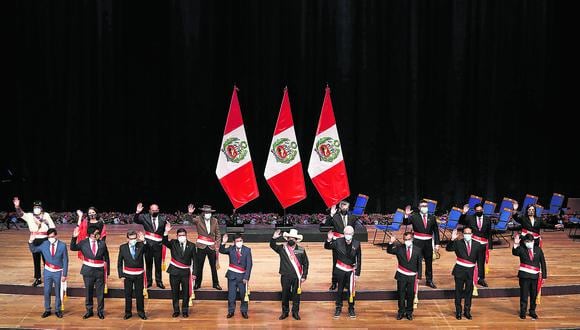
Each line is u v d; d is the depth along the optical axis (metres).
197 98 19.92
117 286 13.30
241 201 17.14
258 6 19.75
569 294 13.42
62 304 12.16
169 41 19.89
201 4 19.80
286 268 12.02
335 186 16.77
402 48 19.88
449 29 19.91
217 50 19.86
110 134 20.02
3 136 20.11
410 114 19.94
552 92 20.09
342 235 13.37
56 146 20.14
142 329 11.53
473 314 12.29
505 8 19.94
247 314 12.20
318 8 19.78
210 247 13.16
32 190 20.22
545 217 19.47
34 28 19.94
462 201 20.17
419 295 13.05
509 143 20.12
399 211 16.44
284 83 19.81
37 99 20.06
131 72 19.92
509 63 20.02
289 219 19.45
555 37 20.02
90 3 19.83
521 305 12.09
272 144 16.95
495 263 15.12
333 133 16.75
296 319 12.03
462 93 20.00
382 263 15.05
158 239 13.26
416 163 20.02
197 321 11.92
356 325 11.73
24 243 16.86
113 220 19.64
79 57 19.92
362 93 19.91
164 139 20.05
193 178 20.05
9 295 13.27
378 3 19.84
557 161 20.28
